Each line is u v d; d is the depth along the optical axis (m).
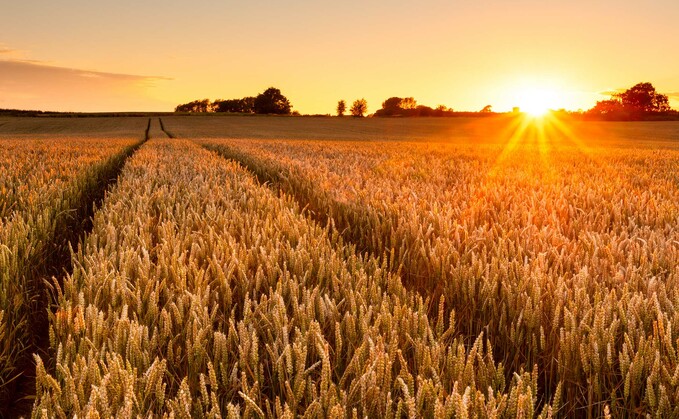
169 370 2.17
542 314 2.50
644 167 13.15
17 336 2.99
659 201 6.21
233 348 2.21
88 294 2.54
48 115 114.69
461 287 2.92
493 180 9.14
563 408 2.14
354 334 2.15
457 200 6.07
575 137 60.38
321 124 93.62
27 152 17.36
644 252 3.25
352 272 3.04
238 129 75.00
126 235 3.79
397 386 1.81
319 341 1.99
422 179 9.31
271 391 2.10
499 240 3.57
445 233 3.90
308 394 1.79
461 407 1.45
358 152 20.50
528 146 31.50
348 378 2.06
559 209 5.45
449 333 2.23
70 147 21.84
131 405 1.51
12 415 2.62
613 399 1.86
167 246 3.38
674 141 49.78
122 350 2.05
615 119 113.56
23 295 3.28
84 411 1.55
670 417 1.67
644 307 2.26
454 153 20.33
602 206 5.80
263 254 3.12
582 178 9.70
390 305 2.52
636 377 1.83
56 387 1.65
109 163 13.55
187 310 2.48
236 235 4.21
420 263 3.47
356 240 4.89
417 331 2.23
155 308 2.43
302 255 3.16
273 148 23.08
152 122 93.12
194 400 1.97
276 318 2.16
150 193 6.50
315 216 6.54
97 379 1.75
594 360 1.94
